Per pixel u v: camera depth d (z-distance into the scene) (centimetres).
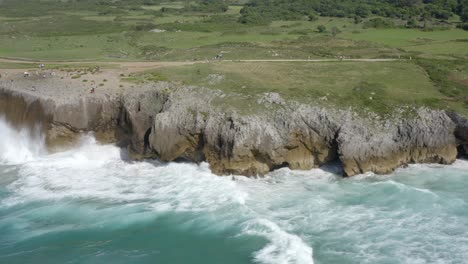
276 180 4325
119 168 4688
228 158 4384
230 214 3675
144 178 4425
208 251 3247
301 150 4591
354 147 4347
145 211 3772
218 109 4734
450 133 4544
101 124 5153
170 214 3716
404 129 4531
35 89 5519
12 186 4312
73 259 3222
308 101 4906
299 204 3825
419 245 3209
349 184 4178
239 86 5334
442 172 4347
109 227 3575
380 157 4362
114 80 5747
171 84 5416
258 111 4703
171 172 4531
